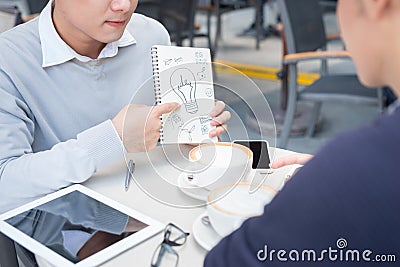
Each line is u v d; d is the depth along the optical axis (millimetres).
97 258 681
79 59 1093
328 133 2850
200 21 5969
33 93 1062
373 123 456
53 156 897
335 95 2162
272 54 4598
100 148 906
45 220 773
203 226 744
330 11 5746
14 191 897
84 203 818
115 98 1161
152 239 729
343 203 424
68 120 1112
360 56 463
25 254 769
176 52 914
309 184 439
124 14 964
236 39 5152
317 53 2104
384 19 433
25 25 1114
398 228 416
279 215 455
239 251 481
